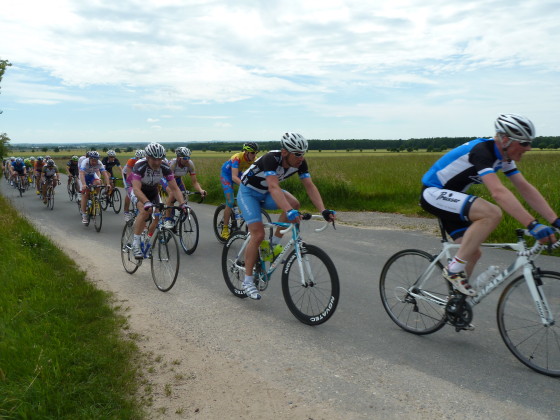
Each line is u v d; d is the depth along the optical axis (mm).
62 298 4445
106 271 6020
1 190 20969
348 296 4672
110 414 2537
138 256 5453
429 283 3576
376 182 13602
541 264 5484
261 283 4512
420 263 3645
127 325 3977
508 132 2855
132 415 2553
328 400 2723
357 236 7699
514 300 3104
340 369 3119
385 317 4078
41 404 2527
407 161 24250
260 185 4199
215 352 3453
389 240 7301
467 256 3145
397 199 11969
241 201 4352
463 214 3154
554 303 2898
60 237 8656
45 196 13609
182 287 5223
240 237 4707
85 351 3244
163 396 2809
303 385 2914
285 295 4164
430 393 2754
